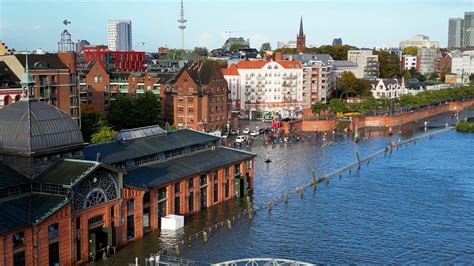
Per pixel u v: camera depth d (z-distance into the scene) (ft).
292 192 472.03
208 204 417.28
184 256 316.19
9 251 256.93
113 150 374.43
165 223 362.53
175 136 434.71
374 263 314.55
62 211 279.90
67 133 312.29
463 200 451.53
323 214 408.26
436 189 488.02
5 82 532.73
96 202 304.50
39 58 572.92
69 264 287.07
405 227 380.58
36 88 556.92
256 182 508.53
